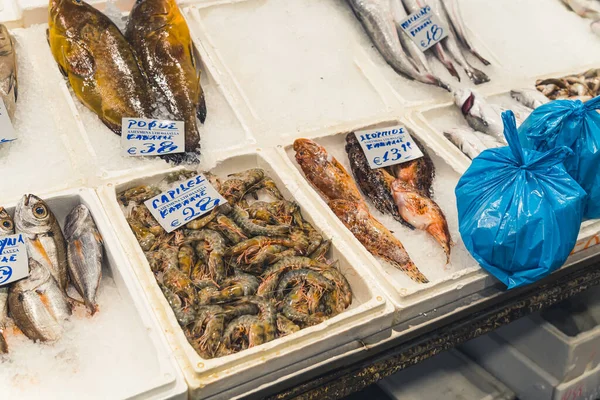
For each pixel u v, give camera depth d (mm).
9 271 1981
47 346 1892
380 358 2020
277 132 2695
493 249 2094
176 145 2471
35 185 2279
